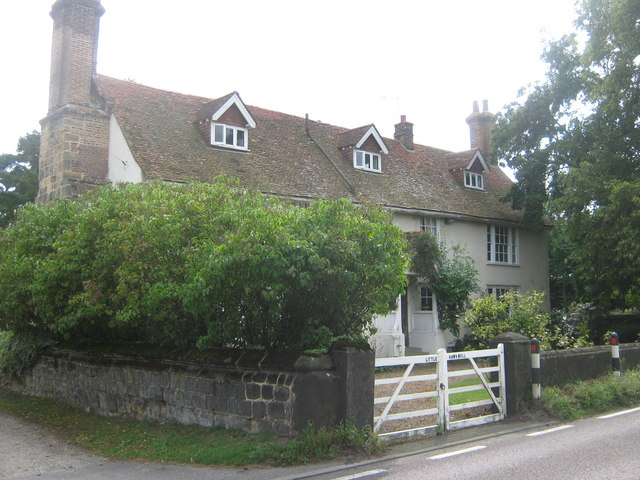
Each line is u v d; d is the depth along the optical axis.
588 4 19.50
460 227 23.12
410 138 26.20
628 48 18.28
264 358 7.80
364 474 6.49
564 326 21.48
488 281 23.92
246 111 18.67
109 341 10.91
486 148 29.25
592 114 21.25
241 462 7.09
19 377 14.03
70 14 16.77
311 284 7.35
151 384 9.57
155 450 7.98
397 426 8.91
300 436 7.28
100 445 8.63
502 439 8.18
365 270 7.66
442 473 6.41
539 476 6.16
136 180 15.51
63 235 9.98
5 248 11.91
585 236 19.69
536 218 24.61
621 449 7.29
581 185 19.16
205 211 8.49
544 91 23.11
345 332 8.43
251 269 7.09
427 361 8.49
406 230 21.11
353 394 7.46
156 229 8.05
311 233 7.52
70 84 16.48
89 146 16.53
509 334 9.91
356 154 21.73
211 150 17.83
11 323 12.70
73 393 11.77
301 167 19.66
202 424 8.59
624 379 11.28
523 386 9.73
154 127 17.25
